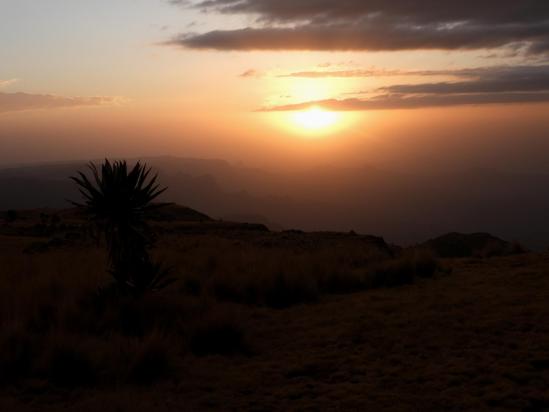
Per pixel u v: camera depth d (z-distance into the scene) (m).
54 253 24.98
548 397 7.58
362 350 10.25
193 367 9.65
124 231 13.12
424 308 13.01
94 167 13.30
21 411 7.62
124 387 8.63
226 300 14.88
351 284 16.47
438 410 7.44
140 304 12.31
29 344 9.64
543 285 14.60
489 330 10.84
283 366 9.59
